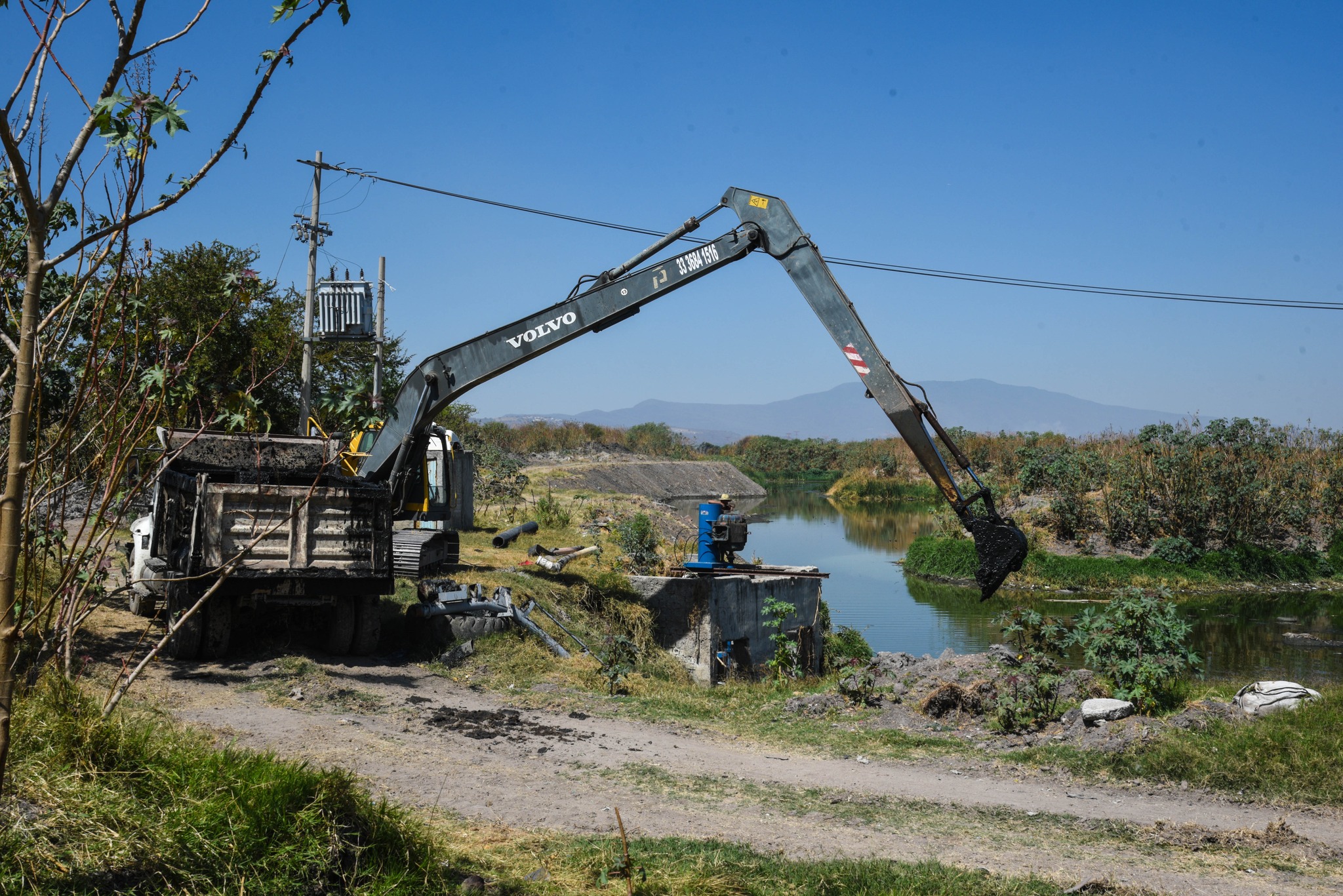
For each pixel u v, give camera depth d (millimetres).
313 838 5227
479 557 21031
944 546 38719
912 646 24422
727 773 9625
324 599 11977
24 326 3256
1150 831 7973
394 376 27266
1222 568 36969
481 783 8555
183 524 11828
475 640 14117
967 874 6562
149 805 5043
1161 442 41688
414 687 12195
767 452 121188
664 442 112312
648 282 14422
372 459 14773
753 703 12969
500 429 85500
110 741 5387
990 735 11016
